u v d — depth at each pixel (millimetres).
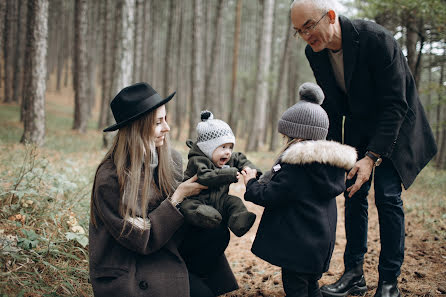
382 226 2711
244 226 2244
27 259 2676
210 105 18469
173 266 2252
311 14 2402
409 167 2721
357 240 3016
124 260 2195
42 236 3094
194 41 15023
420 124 2811
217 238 2447
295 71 28484
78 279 2848
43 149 9930
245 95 30875
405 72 2674
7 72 26828
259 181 2555
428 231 4555
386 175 2729
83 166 7352
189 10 37344
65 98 38688
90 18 37156
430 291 2938
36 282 2584
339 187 2395
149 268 2209
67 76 42969
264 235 2453
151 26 31172
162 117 2279
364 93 2674
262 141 25359
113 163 2240
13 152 7316
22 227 3127
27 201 3488
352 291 3006
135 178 2162
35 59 10422
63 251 3078
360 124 2865
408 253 3844
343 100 2932
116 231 2127
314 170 2324
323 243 2357
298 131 2443
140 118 2213
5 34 24734
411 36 8766
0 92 29484
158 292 2137
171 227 2203
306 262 2330
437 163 14391
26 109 10531
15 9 24984
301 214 2361
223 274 2689
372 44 2492
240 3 21875
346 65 2574
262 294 3117
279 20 34656
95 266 2176
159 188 2375
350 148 2389
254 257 4184
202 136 2430
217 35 18594
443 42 8812
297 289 2410
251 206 6625
